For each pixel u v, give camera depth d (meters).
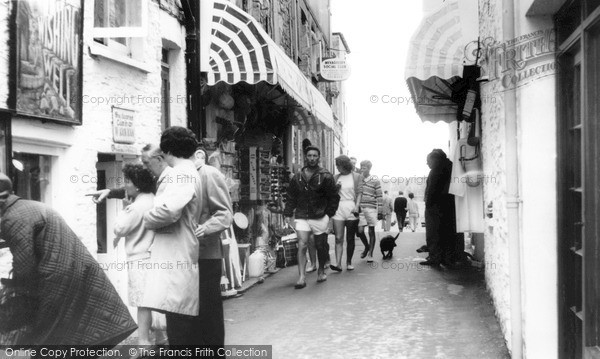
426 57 10.20
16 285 4.38
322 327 7.79
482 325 7.55
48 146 6.18
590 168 4.65
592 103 4.61
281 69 11.18
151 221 5.21
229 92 12.73
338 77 23.81
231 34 10.52
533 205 5.62
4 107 5.26
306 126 19.09
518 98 5.82
